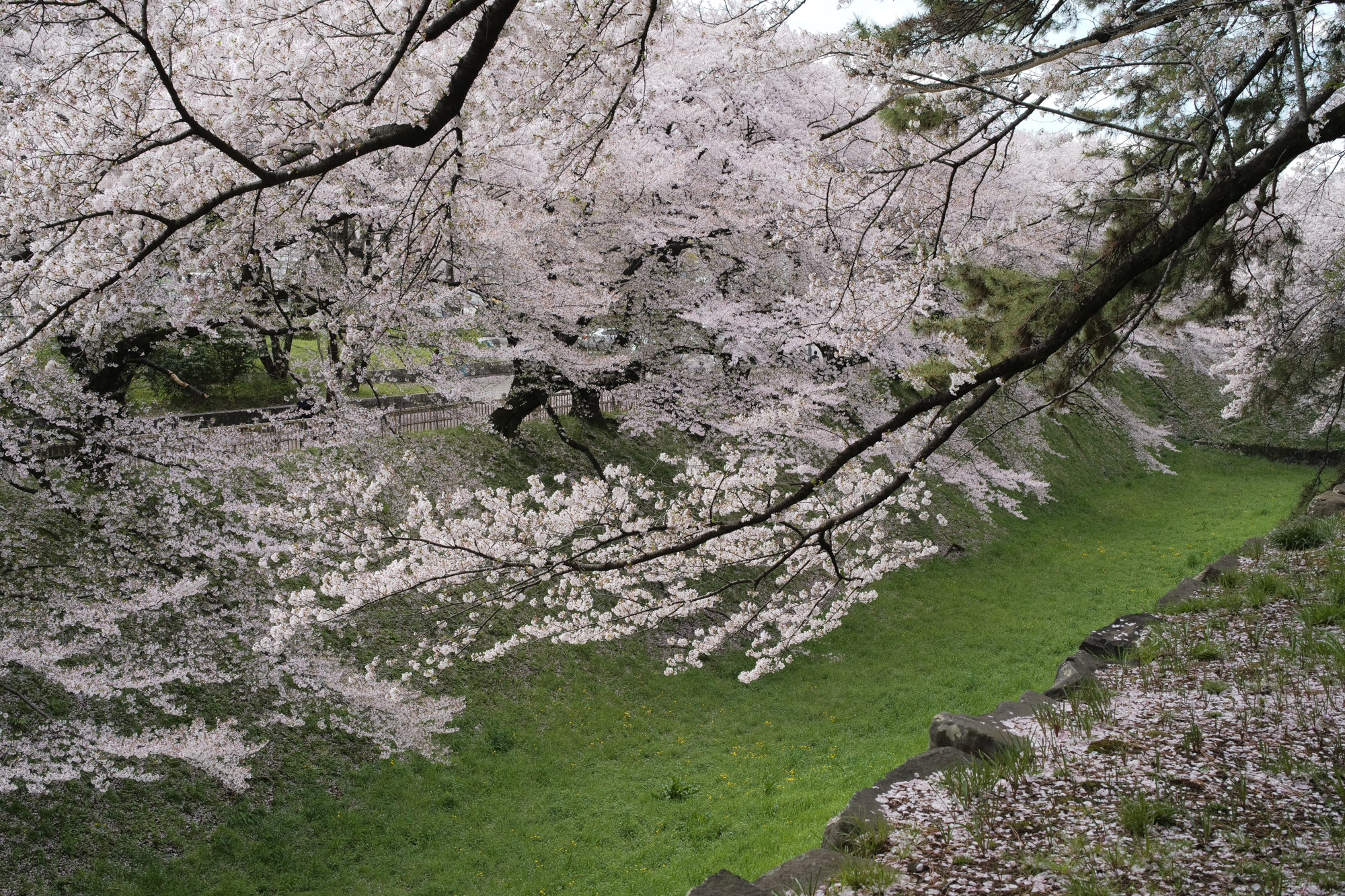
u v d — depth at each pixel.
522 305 12.23
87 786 8.29
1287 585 7.19
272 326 9.95
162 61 4.28
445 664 6.16
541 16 4.73
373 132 4.30
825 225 5.52
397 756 10.27
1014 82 5.26
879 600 16.69
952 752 4.84
